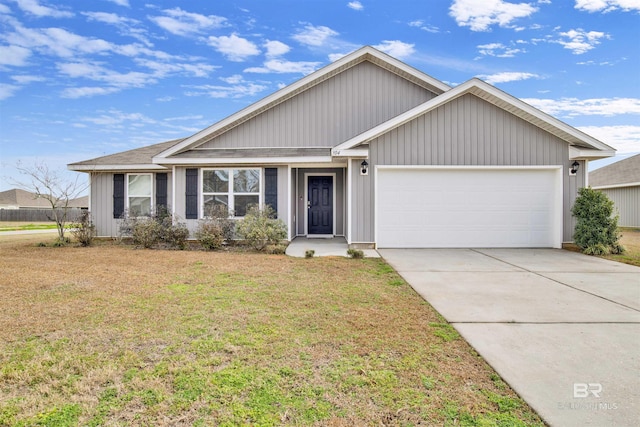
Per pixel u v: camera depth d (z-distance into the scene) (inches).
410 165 406.3
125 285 239.5
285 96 483.2
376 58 476.7
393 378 118.7
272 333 156.1
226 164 450.6
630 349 142.2
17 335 153.0
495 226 414.6
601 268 301.6
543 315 182.5
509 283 249.9
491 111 406.0
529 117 399.5
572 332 159.8
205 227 413.4
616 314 184.1
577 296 217.6
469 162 406.0
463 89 393.7
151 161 492.7
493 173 412.8
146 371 121.9
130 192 506.6
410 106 484.1
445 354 137.3
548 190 412.2
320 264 318.0
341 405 103.5
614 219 379.6
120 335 153.2
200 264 316.5
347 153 401.4
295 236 526.3
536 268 301.3
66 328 161.2
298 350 139.3
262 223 406.0
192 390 110.6
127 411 100.1
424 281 255.8
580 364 129.5
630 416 99.1
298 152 461.4
